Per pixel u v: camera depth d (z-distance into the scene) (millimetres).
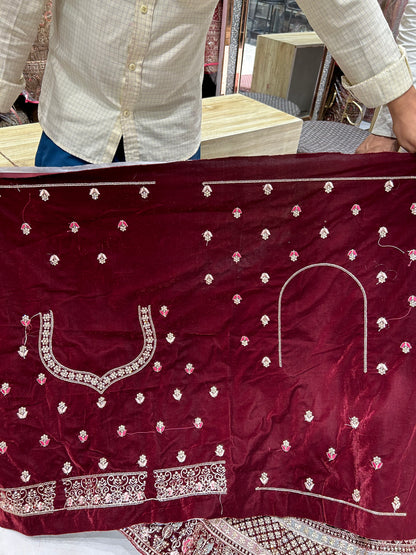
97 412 1188
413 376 1182
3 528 1214
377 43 918
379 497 1206
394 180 1074
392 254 1132
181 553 1207
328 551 1229
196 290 1140
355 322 1174
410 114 987
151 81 1011
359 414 1206
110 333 1146
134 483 1226
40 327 1120
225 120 1933
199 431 1231
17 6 912
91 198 1037
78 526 1214
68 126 1068
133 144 1098
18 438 1172
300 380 1213
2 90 1008
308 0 906
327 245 1126
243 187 1065
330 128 2695
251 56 3119
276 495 1266
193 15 954
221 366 1201
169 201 1060
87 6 927
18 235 1054
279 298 1162
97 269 1099
